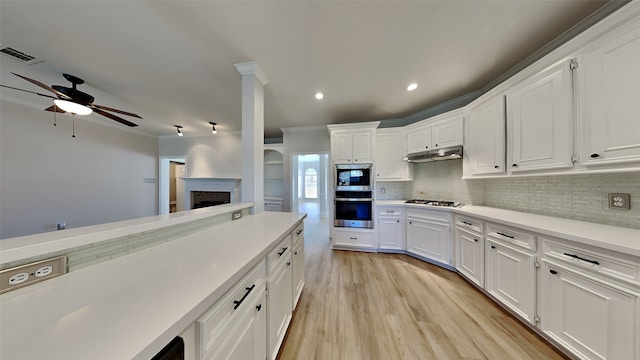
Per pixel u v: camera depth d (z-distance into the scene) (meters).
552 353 1.37
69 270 0.80
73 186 3.82
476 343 1.47
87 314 0.57
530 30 1.62
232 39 1.70
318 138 4.34
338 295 2.11
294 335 1.57
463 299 2.02
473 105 2.39
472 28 1.60
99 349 0.46
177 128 4.68
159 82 2.44
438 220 2.76
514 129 1.86
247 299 0.95
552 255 1.38
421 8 1.41
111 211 4.43
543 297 1.44
